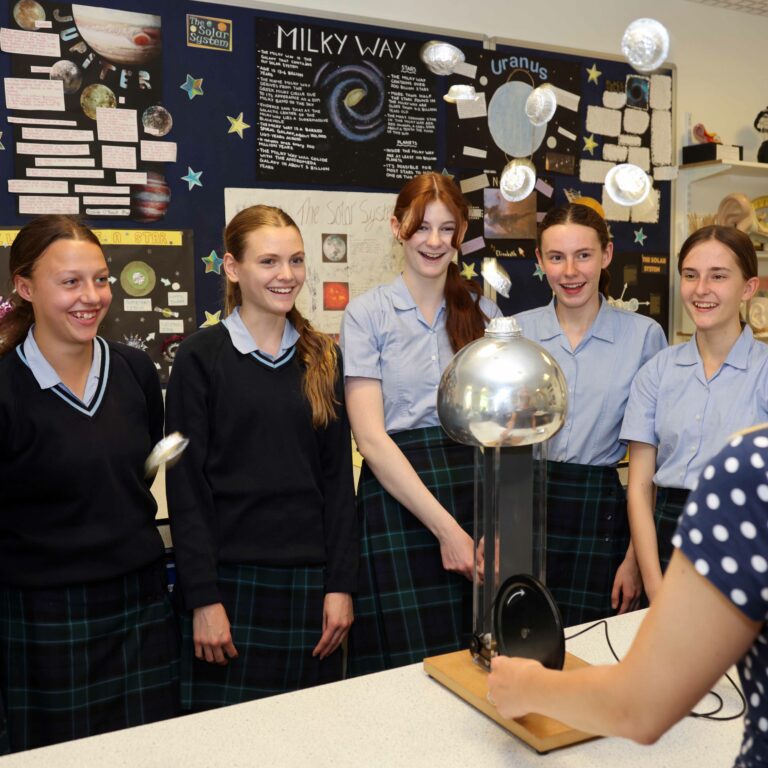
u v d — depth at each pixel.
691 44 3.71
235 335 1.76
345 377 1.91
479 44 3.20
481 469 1.25
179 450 1.34
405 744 1.06
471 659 1.27
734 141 3.88
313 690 1.21
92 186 2.62
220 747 1.05
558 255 2.00
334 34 2.93
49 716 1.56
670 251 3.68
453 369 1.16
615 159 3.53
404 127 3.08
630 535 2.06
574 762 1.01
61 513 1.56
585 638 1.39
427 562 1.88
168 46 2.69
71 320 1.52
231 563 1.71
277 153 2.88
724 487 0.65
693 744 1.06
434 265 1.89
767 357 1.81
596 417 2.03
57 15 2.53
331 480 1.84
